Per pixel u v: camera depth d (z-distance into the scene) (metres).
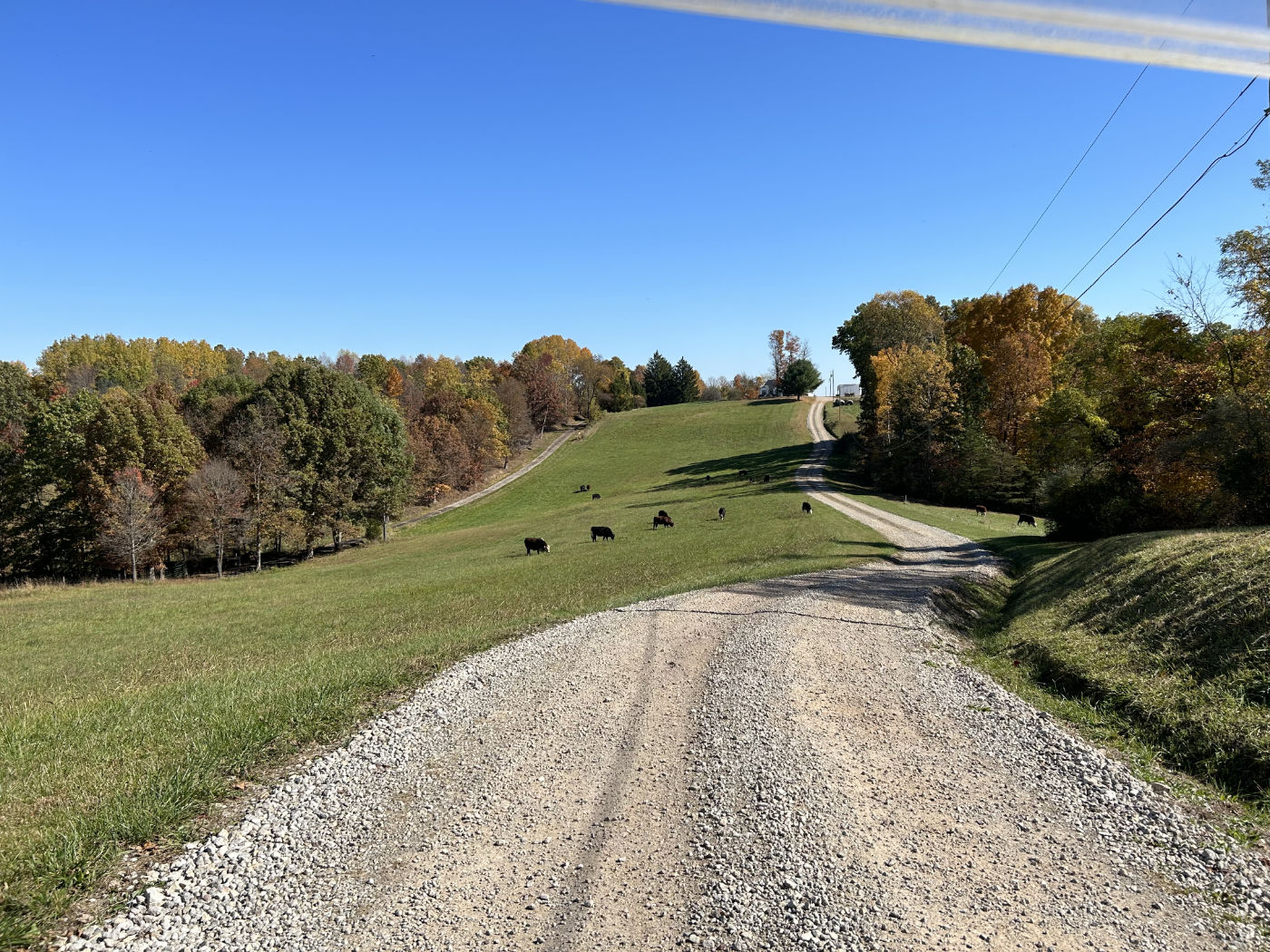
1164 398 28.69
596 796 7.50
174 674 14.49
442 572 32.84
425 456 74.88
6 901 5.54
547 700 10.67
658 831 6.71
